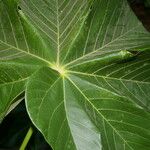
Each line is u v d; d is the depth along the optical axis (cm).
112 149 39
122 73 44
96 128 37
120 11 48
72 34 45
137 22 49
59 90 40
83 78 43
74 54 44
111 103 42
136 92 45
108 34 46
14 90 37
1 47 41
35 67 40
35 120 34
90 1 45
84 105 41
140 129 40
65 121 37
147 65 43
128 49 42
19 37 42
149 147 40
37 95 37
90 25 45
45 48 44
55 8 46
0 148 81
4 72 37
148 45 44
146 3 129
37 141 77
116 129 40
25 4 45
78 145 36
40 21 45
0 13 42
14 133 83
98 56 44
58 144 35
